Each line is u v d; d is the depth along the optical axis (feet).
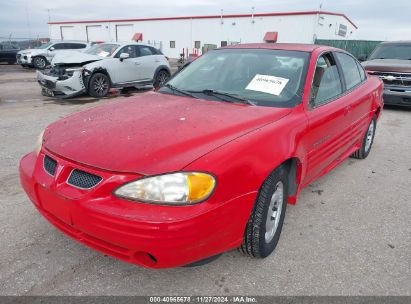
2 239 9.43
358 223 11.06
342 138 12.92
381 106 17.53
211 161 7.04
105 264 8.59
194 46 128.16
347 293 7.93
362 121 15.10
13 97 33.27
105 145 7.54
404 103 29.12
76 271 8.31
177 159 6.97
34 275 8.13
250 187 7.60
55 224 7.88
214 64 12.31
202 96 10.84
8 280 7.94
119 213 6.65
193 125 8.29
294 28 108.06
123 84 36.14
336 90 12.69
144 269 8.46
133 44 37.73
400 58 31.35
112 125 8.48
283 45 12.64
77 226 7.20
